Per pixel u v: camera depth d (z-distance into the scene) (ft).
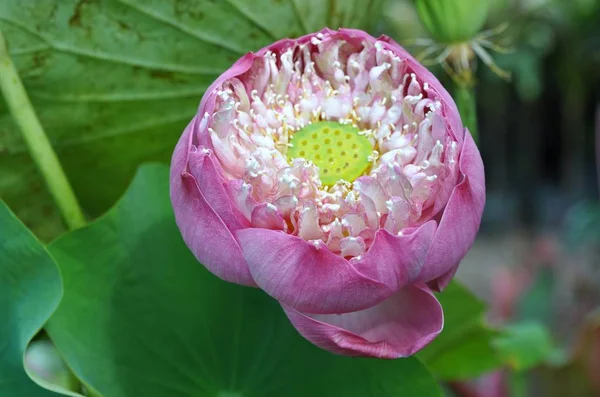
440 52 2.57
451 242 2.07
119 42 2.39
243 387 2.33
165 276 2.35
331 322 2.14
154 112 2.47
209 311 2.34
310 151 2.19
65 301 2.31
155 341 2.33
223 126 2.12
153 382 2.32
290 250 2.02
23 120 2.35
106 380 2.30
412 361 2.26
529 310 4.54
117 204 2.36
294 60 2.24
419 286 2.10
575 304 6.81
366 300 2.04
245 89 2.20
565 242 7.45
